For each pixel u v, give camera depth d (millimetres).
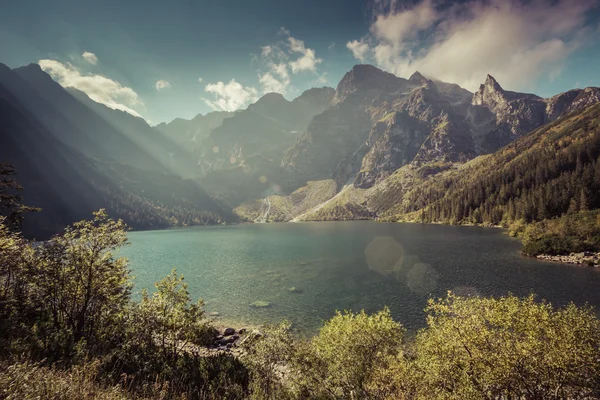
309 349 19266
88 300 21281
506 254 87875
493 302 15453
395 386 16016
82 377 11125
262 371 17859
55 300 20969
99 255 22344
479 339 14203
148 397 12406
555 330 13164
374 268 77500
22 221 27938
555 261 75188
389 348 20188
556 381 12438
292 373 17766
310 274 74062
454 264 76812
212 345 34969
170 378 15969
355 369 17609
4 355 12758
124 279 23062
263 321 44312
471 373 13977
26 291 20547
